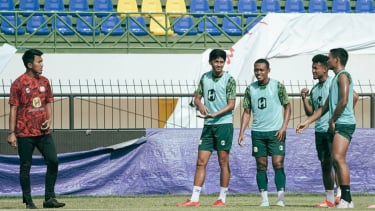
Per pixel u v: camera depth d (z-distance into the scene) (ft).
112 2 232.73
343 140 107.55
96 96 160.56
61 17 217.36
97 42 208.23
